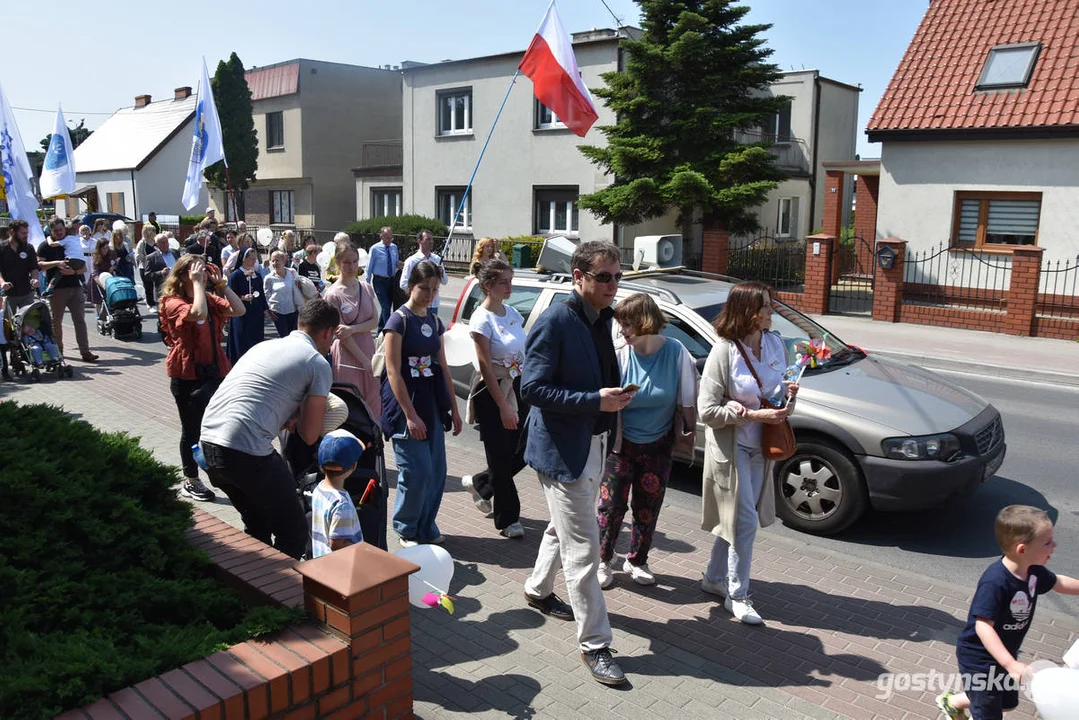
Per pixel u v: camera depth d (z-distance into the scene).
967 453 5.82
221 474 4.13
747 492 4.56
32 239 12.47
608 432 4.12
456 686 3.89
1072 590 3.45
